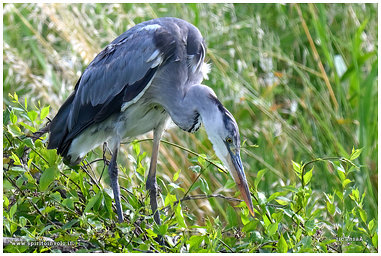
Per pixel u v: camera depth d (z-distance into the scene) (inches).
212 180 350.3
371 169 351.6
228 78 383.6
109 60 275.3
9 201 241.4
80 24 401.1
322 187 348.2
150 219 236.2
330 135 362.6
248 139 383.2
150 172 289.0
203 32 422.9
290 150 368.8
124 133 278.4
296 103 395.5
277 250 210.8
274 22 451.5
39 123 259.1
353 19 418.6
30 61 414.9
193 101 265.4
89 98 278.2
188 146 372.2
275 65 425.1
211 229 218.8
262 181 358.0
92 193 255.0
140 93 265.7
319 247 215.2
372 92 379.2
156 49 266.5
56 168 233.6
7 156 255.6
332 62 381.4
